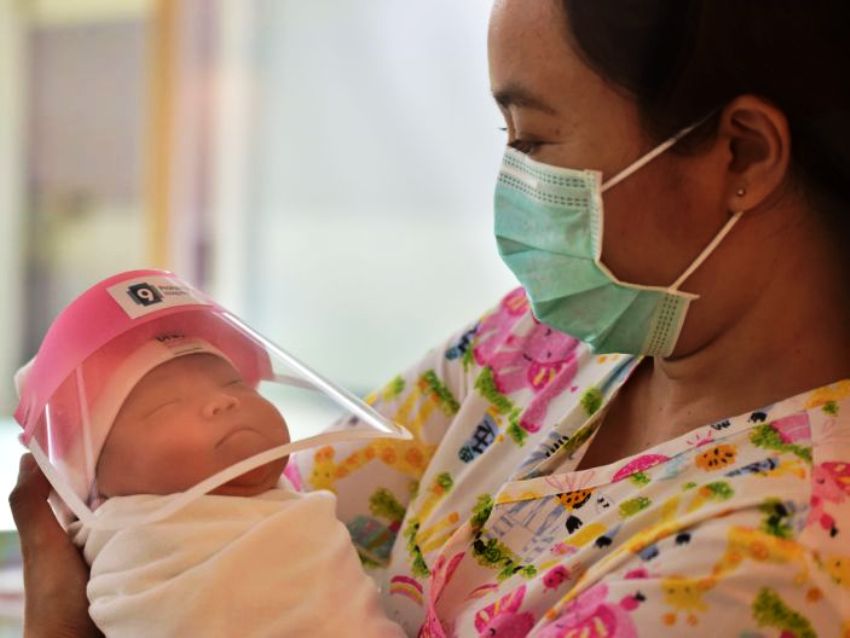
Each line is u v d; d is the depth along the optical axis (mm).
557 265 958
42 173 3801
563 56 905
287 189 3816
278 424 1083
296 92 3773
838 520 823
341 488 1236
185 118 3607
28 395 1081
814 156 904
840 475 843
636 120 894
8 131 3766
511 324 1227
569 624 842
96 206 3771
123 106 3709
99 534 1036
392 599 1106
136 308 1071
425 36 3727
